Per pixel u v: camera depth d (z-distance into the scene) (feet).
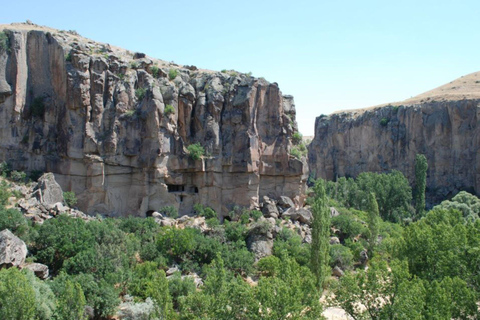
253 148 256.11
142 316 139.13
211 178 251.39
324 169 654.94
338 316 174.91
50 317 127.24
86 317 131.23
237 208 248.52
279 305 121.49
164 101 249.96
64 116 229.25
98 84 234.38
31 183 217.15
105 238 177.78
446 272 159.12
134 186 239.50
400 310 127.13
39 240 170.71
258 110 268.41
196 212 246.47
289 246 214.48
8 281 121.80
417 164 424.46
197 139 256.32
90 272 158.81
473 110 480.23
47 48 236.63
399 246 184.96
